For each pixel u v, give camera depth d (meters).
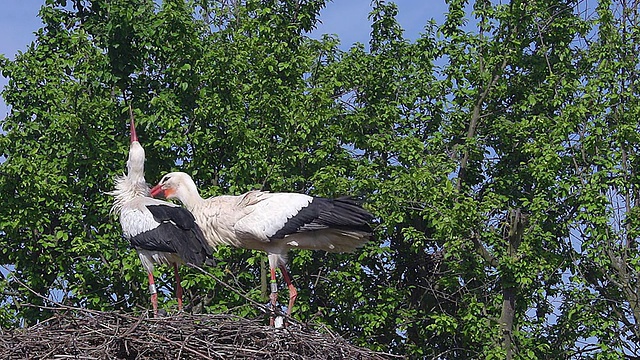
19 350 10.87
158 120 19.00
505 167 21.69
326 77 21.33
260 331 11.14
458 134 21.91
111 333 10.97
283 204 12.87
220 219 13.05
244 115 20.02
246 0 21.73
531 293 19.98
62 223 18.95
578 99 20.11
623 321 20.06
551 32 21.61
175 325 11.04
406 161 20.80
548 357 20.09
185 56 19.45
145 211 13.07
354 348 11.41
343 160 20.48
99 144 19.06
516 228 19.02
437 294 20.98
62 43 20.25
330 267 20.14
